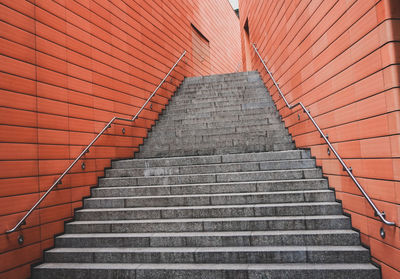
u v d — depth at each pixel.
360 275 3.06
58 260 3.89
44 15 4.36
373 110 3.08
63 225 4.34
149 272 3.48
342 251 3.30
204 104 7.89
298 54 5.29
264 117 6.94
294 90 5.64
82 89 5.02
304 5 4.87
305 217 3.87
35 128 4.01
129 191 4.91
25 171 3.79
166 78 8.43
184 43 10.20
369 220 3.25
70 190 4.56
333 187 4.20
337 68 3.84
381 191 2.99
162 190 4.82
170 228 4.12
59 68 4.55
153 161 5.57
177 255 3.64
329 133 4.21
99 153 5.35
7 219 3.49
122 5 6.52
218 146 6.22
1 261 3.38
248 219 3.96
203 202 4.49
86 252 3.84
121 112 6.12
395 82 2.71
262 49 8.30
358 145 3.42
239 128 6.59
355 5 3.32
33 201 3.86
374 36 2.99
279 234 3.65
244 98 7.84
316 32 4.45
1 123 3.54
